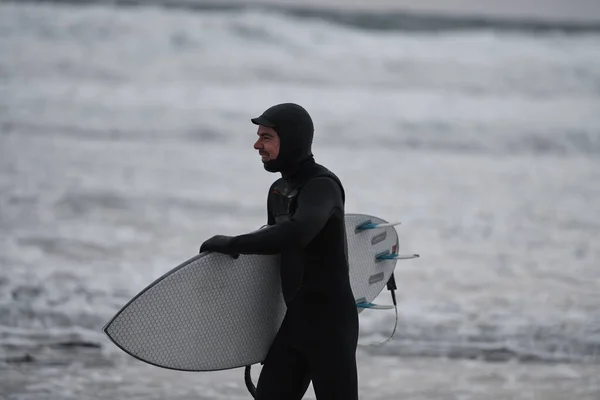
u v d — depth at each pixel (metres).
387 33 139.25
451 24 193.88
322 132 77.31
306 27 127.31
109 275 31.09
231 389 20.05
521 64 114.69
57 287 29.00
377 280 15.14
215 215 44.09
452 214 46.38
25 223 40.44
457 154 70.69
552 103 95.25
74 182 51.97
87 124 76.31
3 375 20.34
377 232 15.02
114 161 60.69
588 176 61.91
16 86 90.38
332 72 107.81
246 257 12.98
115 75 99.00
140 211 44.41
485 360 22.64
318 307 12.24
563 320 26.58
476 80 107.81
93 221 41.62
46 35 111.44
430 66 113.56
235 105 86.94
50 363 21.45
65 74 98.38
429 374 21.36
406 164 64.38
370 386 20.33
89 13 120.38
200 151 67.06
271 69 106.44
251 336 13.17
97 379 20.33
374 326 25.72
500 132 78.75
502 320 26.53
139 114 81.19
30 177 53.12
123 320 12.04
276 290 13.35
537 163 67.38
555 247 38.81
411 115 85.00
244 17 124.00
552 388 20.33
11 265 32.00
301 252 12.27
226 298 12.84
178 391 19.70
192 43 113.44
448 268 34.03
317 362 12.22
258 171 59.12
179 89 93.75
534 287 31.06
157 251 35.62
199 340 12.67
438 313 27.25
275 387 12.50
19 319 25.16
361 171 60.50
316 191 11.84
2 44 106.62
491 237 40.78
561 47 128.12
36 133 71.44
